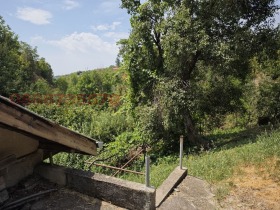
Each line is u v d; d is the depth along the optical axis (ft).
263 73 51.49
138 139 41.47
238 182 19.58
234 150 27.89
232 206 16.51
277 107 47.62
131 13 41.98
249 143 29.14
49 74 199.82
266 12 38.75
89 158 32.27
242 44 35.63
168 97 37.65
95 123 50.29
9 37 155.33
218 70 40.01
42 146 13.62
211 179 20.57
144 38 40.52
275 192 17.76
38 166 13.61
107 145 40.14
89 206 11.84
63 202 11.96
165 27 36.73
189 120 40.78
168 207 16.46
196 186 19.54
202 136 45.19
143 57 42.60
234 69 39.06
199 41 35.06
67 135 11.08
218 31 38.09
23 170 12.95
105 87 142.10
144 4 38.52
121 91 81.25
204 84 44.42
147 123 40.37
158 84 40.29
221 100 43.19
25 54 178.09
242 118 55.01
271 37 38.01
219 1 35.35
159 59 42.73
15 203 11.37
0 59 128.06
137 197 11.68
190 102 37.37
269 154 22.95
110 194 12.20
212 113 44.62
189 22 35.04
